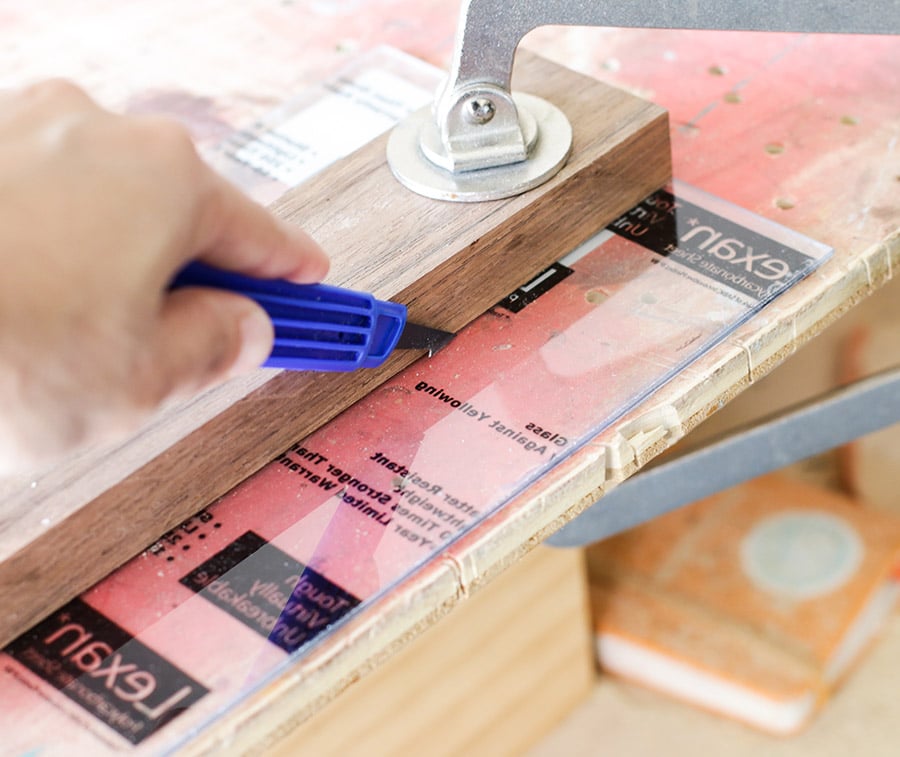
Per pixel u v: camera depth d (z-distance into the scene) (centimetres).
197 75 80
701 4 58
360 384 56
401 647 49
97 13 87
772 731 115
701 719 119
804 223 62
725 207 64
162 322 40
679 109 71
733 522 120
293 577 50
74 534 49
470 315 59
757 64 74
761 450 66
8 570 48
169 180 39
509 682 112
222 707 46
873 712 118
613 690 124
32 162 37
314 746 96
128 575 51
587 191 61
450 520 51
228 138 73
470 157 60
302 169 69
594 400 55
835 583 114
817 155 66
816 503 120
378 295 55
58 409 38
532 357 57
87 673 48
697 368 56
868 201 63
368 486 53
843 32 59
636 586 118
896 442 123
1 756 45
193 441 51
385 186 61
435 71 76
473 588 51
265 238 43
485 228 58
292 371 52
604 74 75
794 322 58
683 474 64
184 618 49
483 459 53
